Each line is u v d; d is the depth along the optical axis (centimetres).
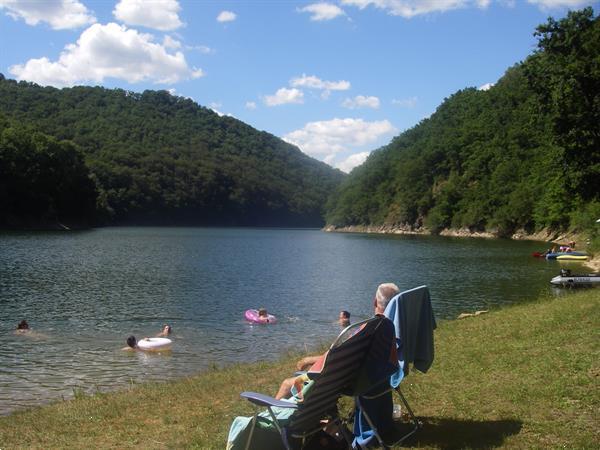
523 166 11444
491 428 574
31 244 6322
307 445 530
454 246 7906
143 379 1281
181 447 606
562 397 637
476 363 836
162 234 10594
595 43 3228
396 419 629
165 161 17812
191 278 3594
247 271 4134
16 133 10462
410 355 570
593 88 3183
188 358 1516
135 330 1939
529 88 3547
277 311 2384
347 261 5203
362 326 506
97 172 14812
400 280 3562
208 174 18688
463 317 1612
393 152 19812
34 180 10162
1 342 1716
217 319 2169
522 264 4734
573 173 3447
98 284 3198
